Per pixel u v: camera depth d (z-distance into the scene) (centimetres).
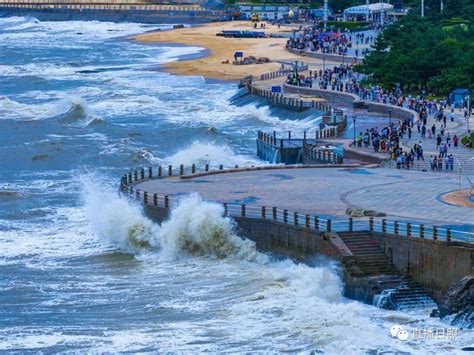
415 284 12119
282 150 19862
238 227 13562
